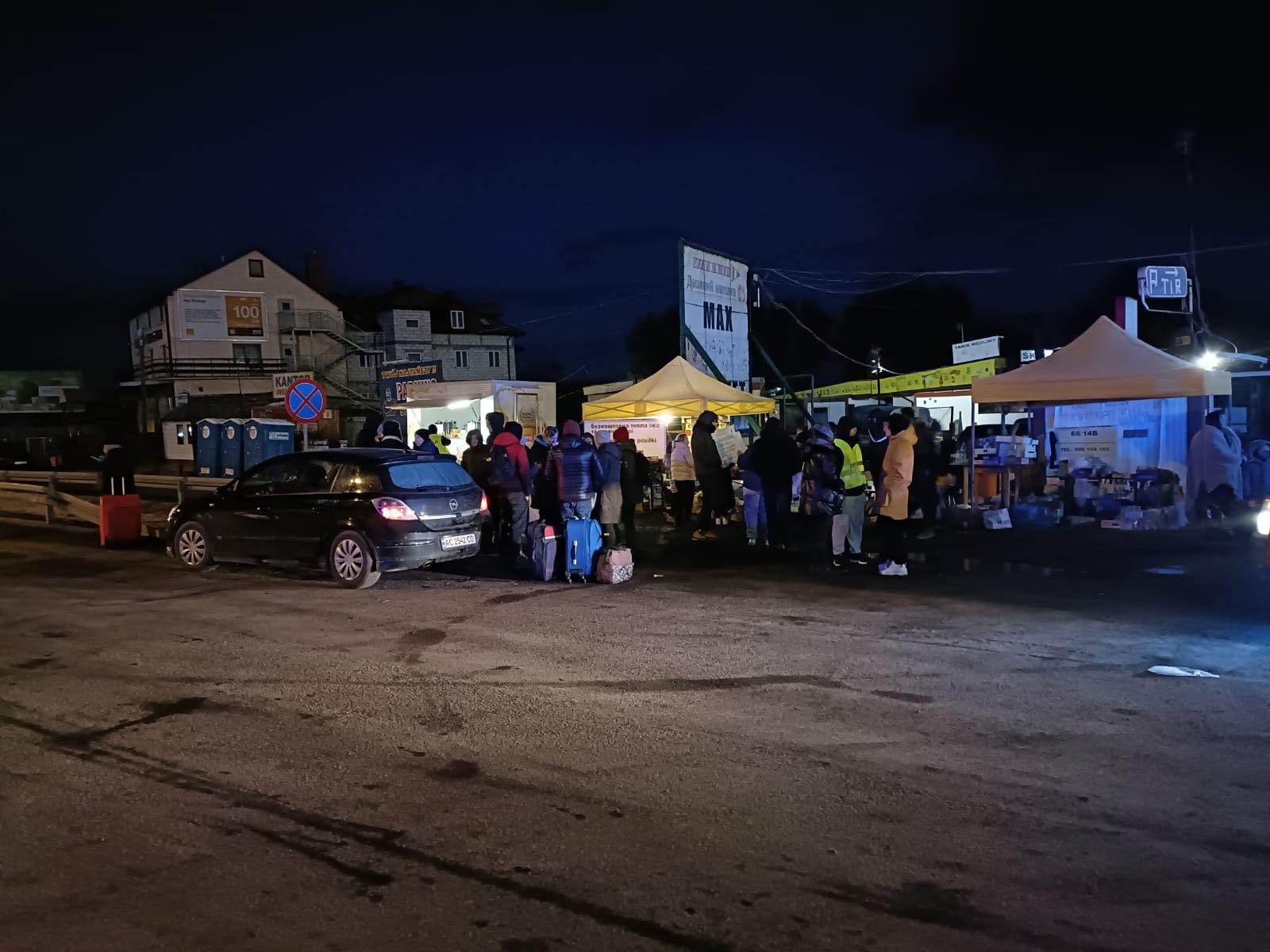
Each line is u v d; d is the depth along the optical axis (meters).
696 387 17.09
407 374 20.64
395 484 10.00
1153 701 5.72
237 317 53.97
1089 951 3.07
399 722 5.54
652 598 9.21
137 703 5.98
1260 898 3.39
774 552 12.13
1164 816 4.09
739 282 21.77
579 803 4.33
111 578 10.91
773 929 3.23
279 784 4.61
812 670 6.52
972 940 3.14
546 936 3.20
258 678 6.52
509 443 12.07
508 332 64.94
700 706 5.77
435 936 3.21
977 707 5.66
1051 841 3.87
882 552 10.47
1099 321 13.83
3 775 4.77
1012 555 11.26
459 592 9.71
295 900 3.47
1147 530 12.80
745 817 4.15
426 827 4.09
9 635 7.98
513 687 6.22
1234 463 12.70
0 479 21.20
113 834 4.06
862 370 53.81
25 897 3.51
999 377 13.78
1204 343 20.03
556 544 10.36
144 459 47.88
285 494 10.59
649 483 17.66
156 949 3.15
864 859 3.74
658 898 3.46
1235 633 7.33
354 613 8.67
